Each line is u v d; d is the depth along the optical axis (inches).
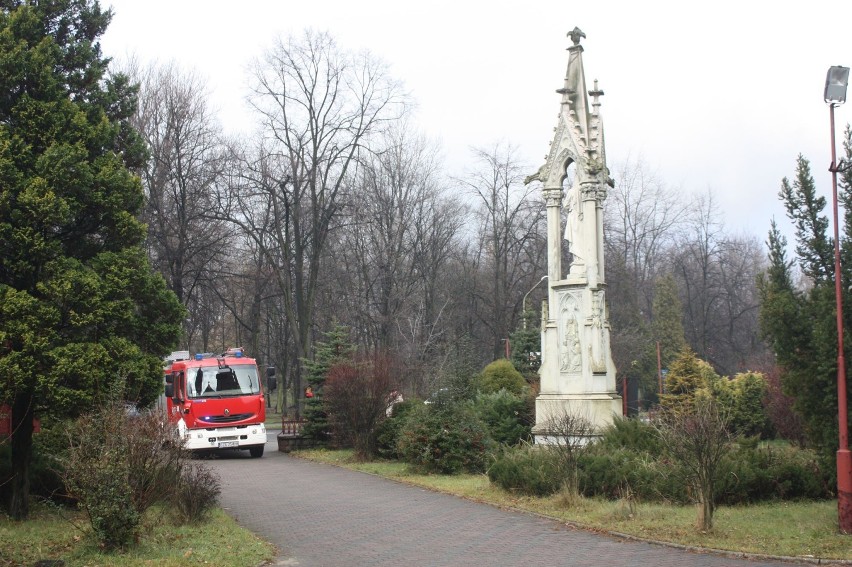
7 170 530.6
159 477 513.3
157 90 1595.7
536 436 831.7
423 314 1934.1
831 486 590.6
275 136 1668.3
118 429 471.5
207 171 1614.2
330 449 1127.6
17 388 516.1
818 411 525.3
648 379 2018.9
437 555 462.0
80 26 623.5
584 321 837.8
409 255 2102.6
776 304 534.0
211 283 1769.2
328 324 2023.9
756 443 682.2
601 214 863.7
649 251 2458.2
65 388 524.1
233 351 1173.1
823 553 430.3
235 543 482.6
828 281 526.9
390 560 452.8
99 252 581.6
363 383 982.4
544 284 2175.2
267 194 1690.5
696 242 2421.3
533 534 512.4
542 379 855.7
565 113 873.5
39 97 570.3
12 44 561.9
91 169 569.6
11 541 463.2
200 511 543.2
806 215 539.2
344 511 623.2
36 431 658.8
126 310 565.9
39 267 544.4
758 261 2733.8
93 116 598.9
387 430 973.2
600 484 614.2
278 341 2262.6
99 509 445.1
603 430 735.7
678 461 537.6
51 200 530.3
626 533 497.4
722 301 2539.4
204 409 1082.7
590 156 852.0
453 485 734.5
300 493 726.5
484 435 844.6
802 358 530.9
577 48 885.2
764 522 515.5
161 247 1579.7
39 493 590.9
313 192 1674.5
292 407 2082.9
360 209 1785.2
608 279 2204.7
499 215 2127.2
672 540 473.4
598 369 823.7
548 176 880.9
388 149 1902.1
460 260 2245.3
